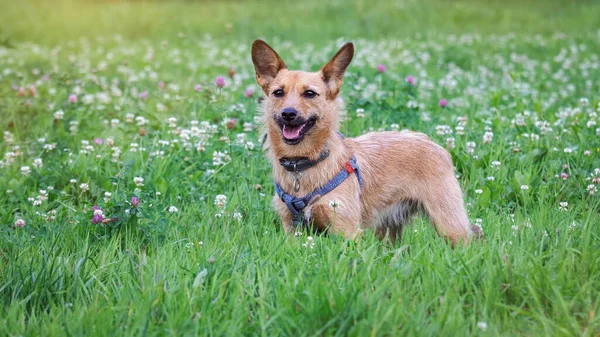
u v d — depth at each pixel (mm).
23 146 7852
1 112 9125
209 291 4164
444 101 8492
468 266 4387
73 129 8258
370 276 4316
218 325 3889
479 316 4043
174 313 3986
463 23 22281
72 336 3748
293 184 5352
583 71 13117
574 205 6086
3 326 3877
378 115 8148
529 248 4711
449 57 14805
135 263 4758
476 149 7242
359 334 3686
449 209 5641
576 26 21359
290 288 4148
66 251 5070
